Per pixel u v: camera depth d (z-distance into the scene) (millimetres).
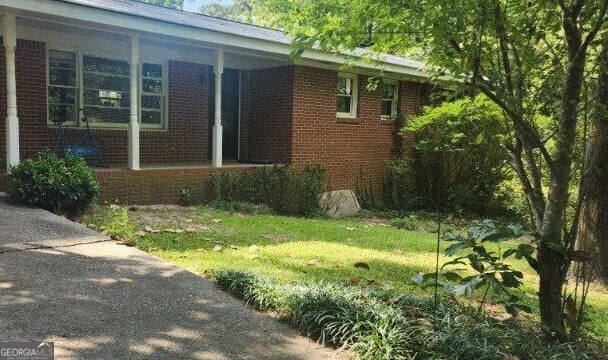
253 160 13031
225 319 3904
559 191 3686
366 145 14203
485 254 3766
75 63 10445
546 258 3783
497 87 3818
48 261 4957
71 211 7527
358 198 14039
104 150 10906
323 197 12727
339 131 13438
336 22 4457
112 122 11109
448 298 4527
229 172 10953
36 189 7227
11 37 8016
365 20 4199
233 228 7895
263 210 10320
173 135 12078
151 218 8031
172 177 10039
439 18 3742
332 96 13141
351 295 4090
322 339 3598
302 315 3842
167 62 11812
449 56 4086
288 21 5523
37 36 9734
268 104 12867
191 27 9586
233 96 13219
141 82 11492
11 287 4172
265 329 3781
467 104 5074
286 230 8234
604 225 5965
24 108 9773
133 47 9328
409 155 15094
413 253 7281
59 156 10227
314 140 12844
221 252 6137
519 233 3695
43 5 7828
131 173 9391
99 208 8203
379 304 3898
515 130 4125
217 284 4672
